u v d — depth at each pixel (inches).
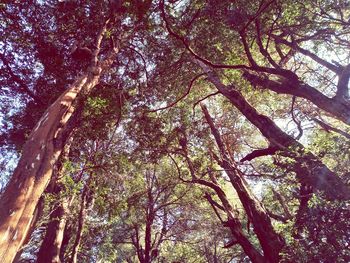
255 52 548.7
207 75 526.9
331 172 305.9
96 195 468.1
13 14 456.4
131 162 499.2
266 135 413.7
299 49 442.3
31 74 532.7
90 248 885.8
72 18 489.7
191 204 877.8
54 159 264.8
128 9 441.7
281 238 403.9
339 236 252.1
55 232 503.8
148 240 845.8
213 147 582.6
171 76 580.7
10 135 563.8
